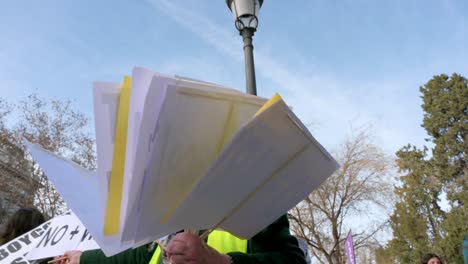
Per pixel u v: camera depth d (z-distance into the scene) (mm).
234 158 794
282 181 907
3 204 16719
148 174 745
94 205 982
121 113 774
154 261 1539
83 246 2209
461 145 28422
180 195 836
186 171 820
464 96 30234
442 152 28719
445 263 23203
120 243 806
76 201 989
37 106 18375
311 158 887
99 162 786
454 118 29984
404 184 27812
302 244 3332
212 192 838
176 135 755
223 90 778
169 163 780
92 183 1109
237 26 4516
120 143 774
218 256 961
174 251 887
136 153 707
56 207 17859
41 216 2932
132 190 743
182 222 871
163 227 851
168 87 689
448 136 29047
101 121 781
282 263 1127
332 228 17500
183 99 727
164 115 707
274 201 948
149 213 810
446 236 23438
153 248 1660
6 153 17344
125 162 761
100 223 910
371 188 17219
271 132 791
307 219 17562
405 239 25516
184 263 881
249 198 911
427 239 24625
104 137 785
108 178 787
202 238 935
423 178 27625
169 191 818
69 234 2279
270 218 991
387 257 25000
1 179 16891
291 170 892
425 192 26797
